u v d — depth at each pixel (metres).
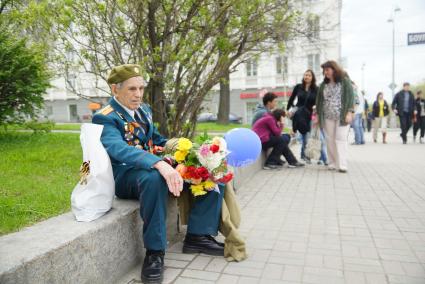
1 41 8.03
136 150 2.67
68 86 5.52
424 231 3.59
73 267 2.21
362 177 6.32
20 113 8.97
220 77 5.36
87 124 2.68
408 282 2.60
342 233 3.58
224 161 2.94
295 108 8.02
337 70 6.73
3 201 3.34
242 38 5.36
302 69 27.77
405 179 6.07
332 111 6.86
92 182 2.59
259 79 33.56
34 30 5.24
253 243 3.38
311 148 7.58
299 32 6.59
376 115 13.59
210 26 4.82
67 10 4.46
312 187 5.61
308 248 3.23
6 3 7.22
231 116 32.53
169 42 4.89
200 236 3.19
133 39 4.83
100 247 2.45
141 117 3.12
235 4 4.81
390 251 3.13
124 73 2.90
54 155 6.12
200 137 3.03
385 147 11.66
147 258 2.70
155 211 2.66
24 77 8.40
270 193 5.29
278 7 5.39
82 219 2.54
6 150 6.66
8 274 1.81
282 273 2.77
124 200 3.04
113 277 2.60
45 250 2.03
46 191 3.86
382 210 4.32
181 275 2.77
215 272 2.81
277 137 7.35
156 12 4.89
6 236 2.24
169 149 3.17
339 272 2.77
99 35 4.80
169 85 5.07
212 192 3.07
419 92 13.24
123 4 4.50
